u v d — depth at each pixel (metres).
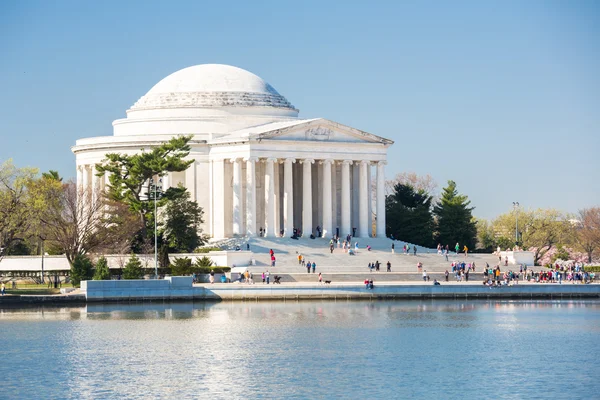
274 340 157.88
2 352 149.00
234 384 129.50
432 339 159.38
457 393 125.25
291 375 134.12
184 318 180.00
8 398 123.88
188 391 126.25
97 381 131.25
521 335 163.25
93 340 157.75
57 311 190.38
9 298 195.75
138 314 185.88
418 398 123.06
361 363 141.38
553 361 143.00
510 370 137.25
